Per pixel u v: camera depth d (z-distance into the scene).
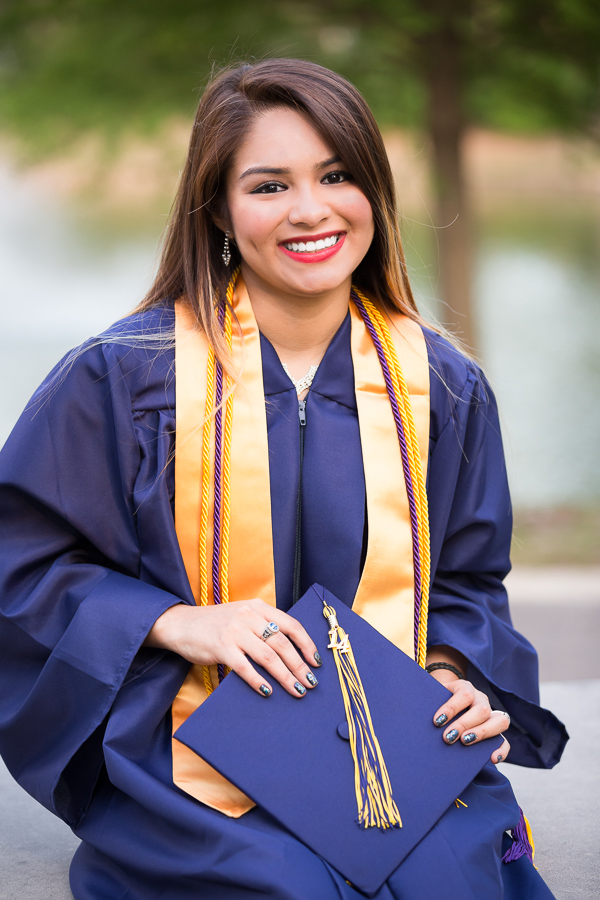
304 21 6.48
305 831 1.63
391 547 1.90
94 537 1.88
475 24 6.43
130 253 21.09
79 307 15.20
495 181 31.77
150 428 1.88
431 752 1.71
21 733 1.84
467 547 2.08
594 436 8.58
